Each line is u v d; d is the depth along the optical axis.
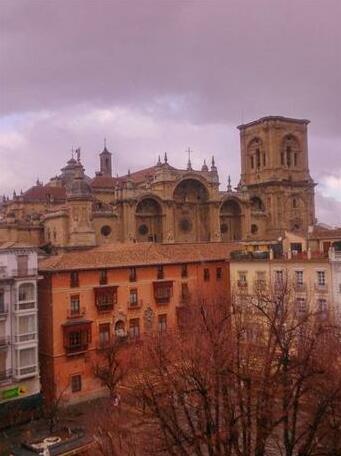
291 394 25.67
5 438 48.62
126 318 64.25
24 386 54.47
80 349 59.16
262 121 131.75
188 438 26.66
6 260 54.31
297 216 130.38
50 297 58.41
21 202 114.00
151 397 29.33
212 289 74.31
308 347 29.80
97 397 59.84
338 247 63.06
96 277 62.25
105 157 151.50
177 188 109.88
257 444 24.56
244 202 118.81
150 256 69.19
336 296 59.00
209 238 111.62
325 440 27.81
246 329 32.88
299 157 134.50
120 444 29.48
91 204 95.31
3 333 53.69
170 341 37.12
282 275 63.94
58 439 45.25
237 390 26.33
